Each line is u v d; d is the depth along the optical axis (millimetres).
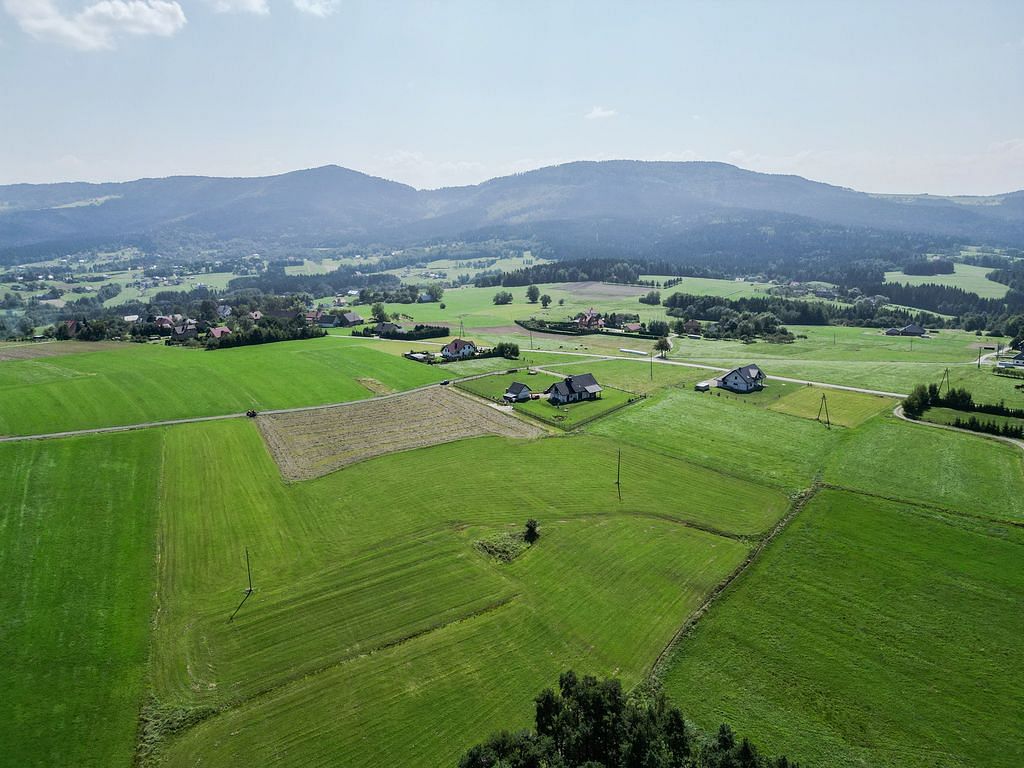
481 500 67812
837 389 117375
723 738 32094
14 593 49469
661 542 58594
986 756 34906
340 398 112062
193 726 37500
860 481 71688
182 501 67125
